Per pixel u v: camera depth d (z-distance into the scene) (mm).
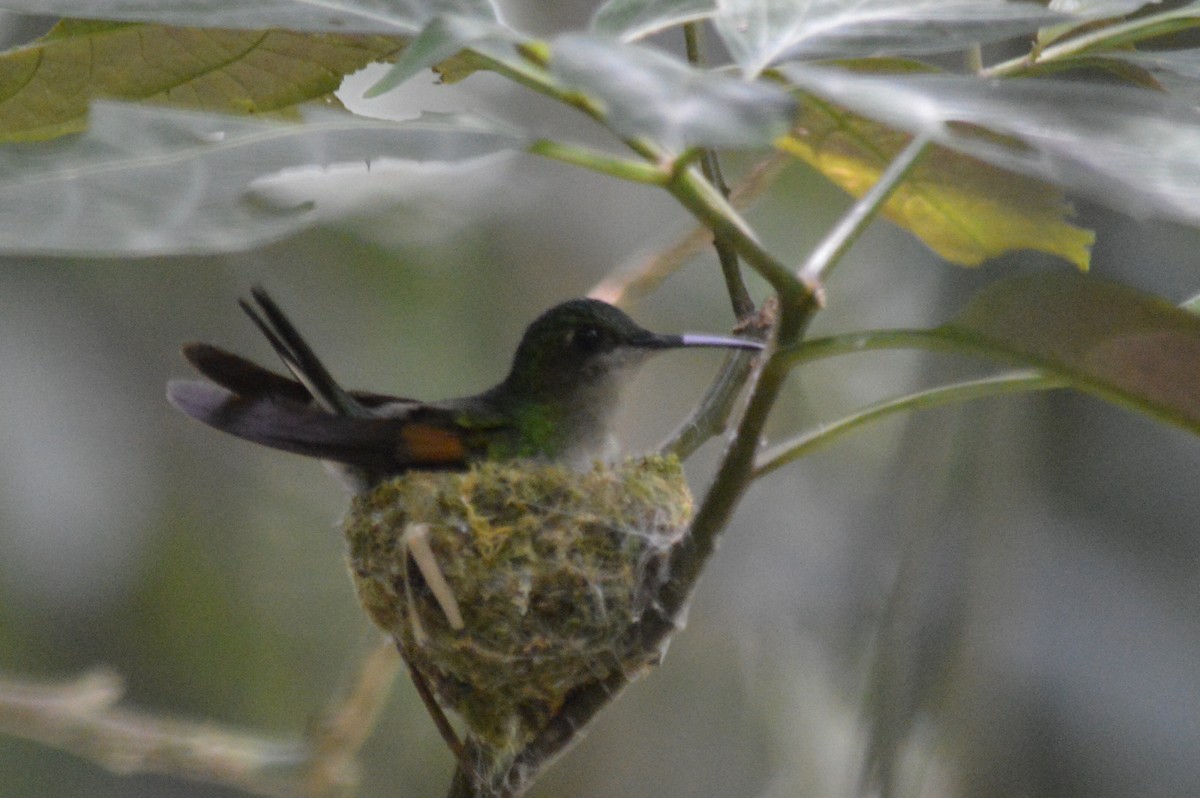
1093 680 7270
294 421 6242
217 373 6367
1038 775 7062
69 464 9734
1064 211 4699
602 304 7387
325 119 3012
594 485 5703
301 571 10633
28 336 9844
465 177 11102
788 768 9445
